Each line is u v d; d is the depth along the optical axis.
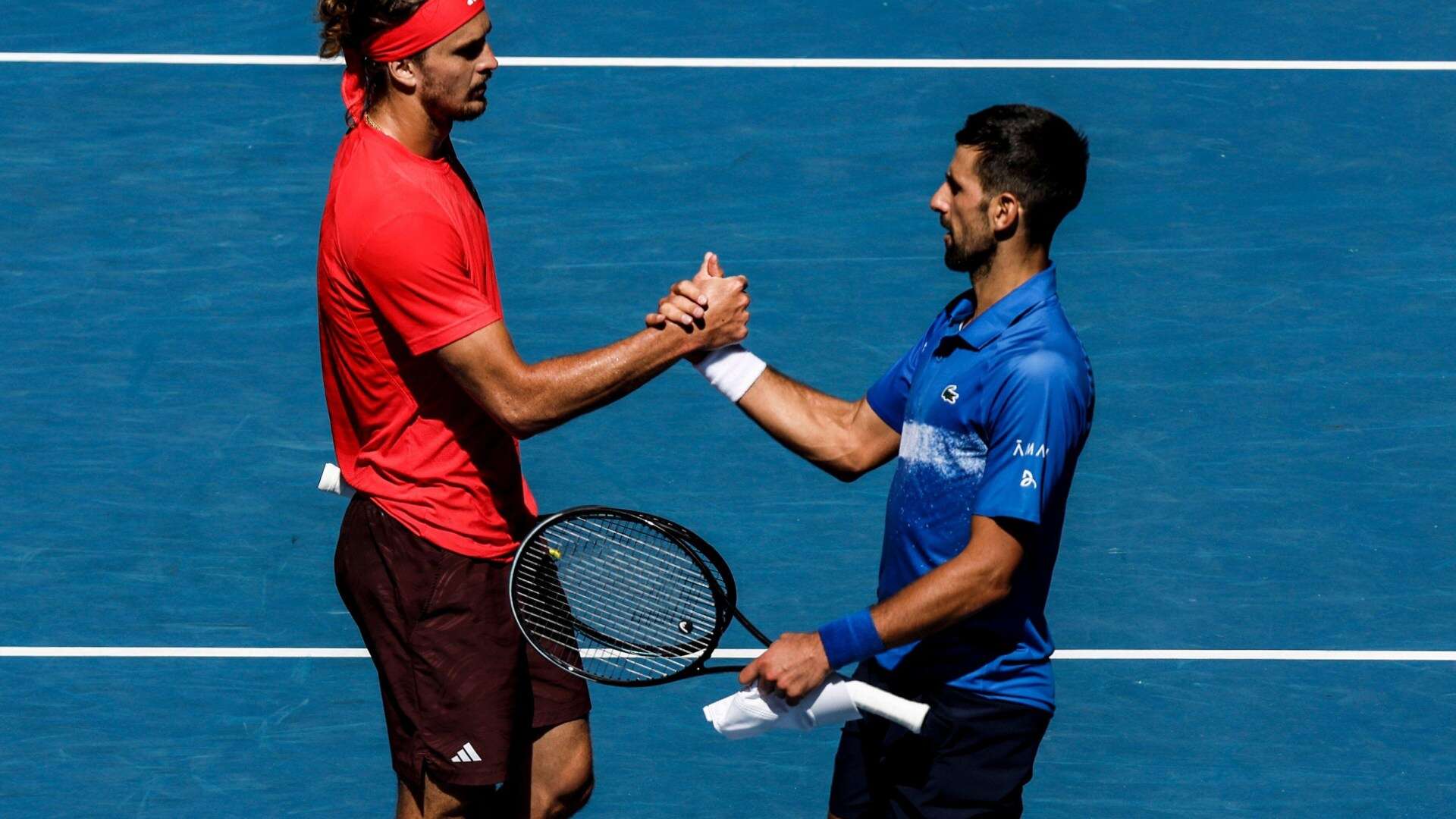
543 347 31.73
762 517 29.58
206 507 29.56
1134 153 35.53
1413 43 37.66
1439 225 34.34
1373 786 26.11
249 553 28.92
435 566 18.75
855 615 17.72
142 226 33.78
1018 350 17.73
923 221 34.38
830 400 20.39
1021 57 37.22
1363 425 31.09
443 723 19.02
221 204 34.22
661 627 21.08
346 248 17.56
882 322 32.44
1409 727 26.95
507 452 19.06
